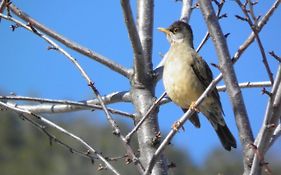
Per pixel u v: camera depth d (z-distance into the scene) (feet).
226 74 28.78
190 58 42.73
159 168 35.68
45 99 37.91
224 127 42.14
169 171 37.29
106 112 33.09
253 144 26.76
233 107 28.48
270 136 26.58
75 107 41.57
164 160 36.09
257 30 27.71
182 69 42.37
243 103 28.48
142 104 38.19
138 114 38.14
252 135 28.04
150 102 38.24
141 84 38.70
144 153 36.86
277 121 26.66
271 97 26.53
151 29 40.34
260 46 27.50
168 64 42.80
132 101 39.09
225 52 28.96
